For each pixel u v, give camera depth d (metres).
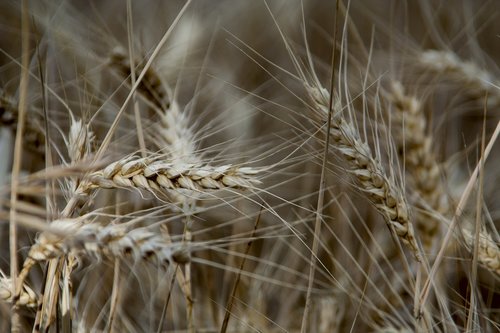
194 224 0.70
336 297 0.68
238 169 0.52
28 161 0.74
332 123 0.56
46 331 0.54
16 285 0.52
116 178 0.53
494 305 0.69
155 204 0.62
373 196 0.57
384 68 0.79
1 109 0.62
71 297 0.55
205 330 0.65
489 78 0.76
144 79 0.62
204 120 0.79
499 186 0.76
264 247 0.73
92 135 0.57
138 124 0.59
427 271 0.58
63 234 0.48
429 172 0.64
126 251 0.50
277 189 0.78
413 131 0.64
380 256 0.72
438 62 0.76
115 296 0.58
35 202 0.64
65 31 0.73
